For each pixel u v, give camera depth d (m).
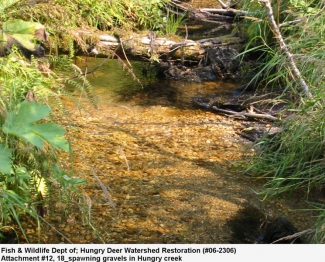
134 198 2.91
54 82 2.72
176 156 3.52
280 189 3.00
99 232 2.51
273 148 3.50
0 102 2.23
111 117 4.20
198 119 4.26
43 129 1.49
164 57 5.35
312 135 3.06
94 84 4.96
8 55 2.63
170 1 7.09
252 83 5.02
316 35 3.31
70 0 4.15
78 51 4.74
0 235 2.26
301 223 2.73
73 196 2.44
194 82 5.21
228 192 3.04
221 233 2.61
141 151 3.56
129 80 5.16
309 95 3.14
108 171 3.21
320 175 2.94
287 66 3.60
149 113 4.35
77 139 3.67
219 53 5.36
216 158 3.51
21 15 2.99
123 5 5.86
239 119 4.27
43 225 2.55
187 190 3.04
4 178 2.25
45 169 2.30
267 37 5.13
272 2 4.72
